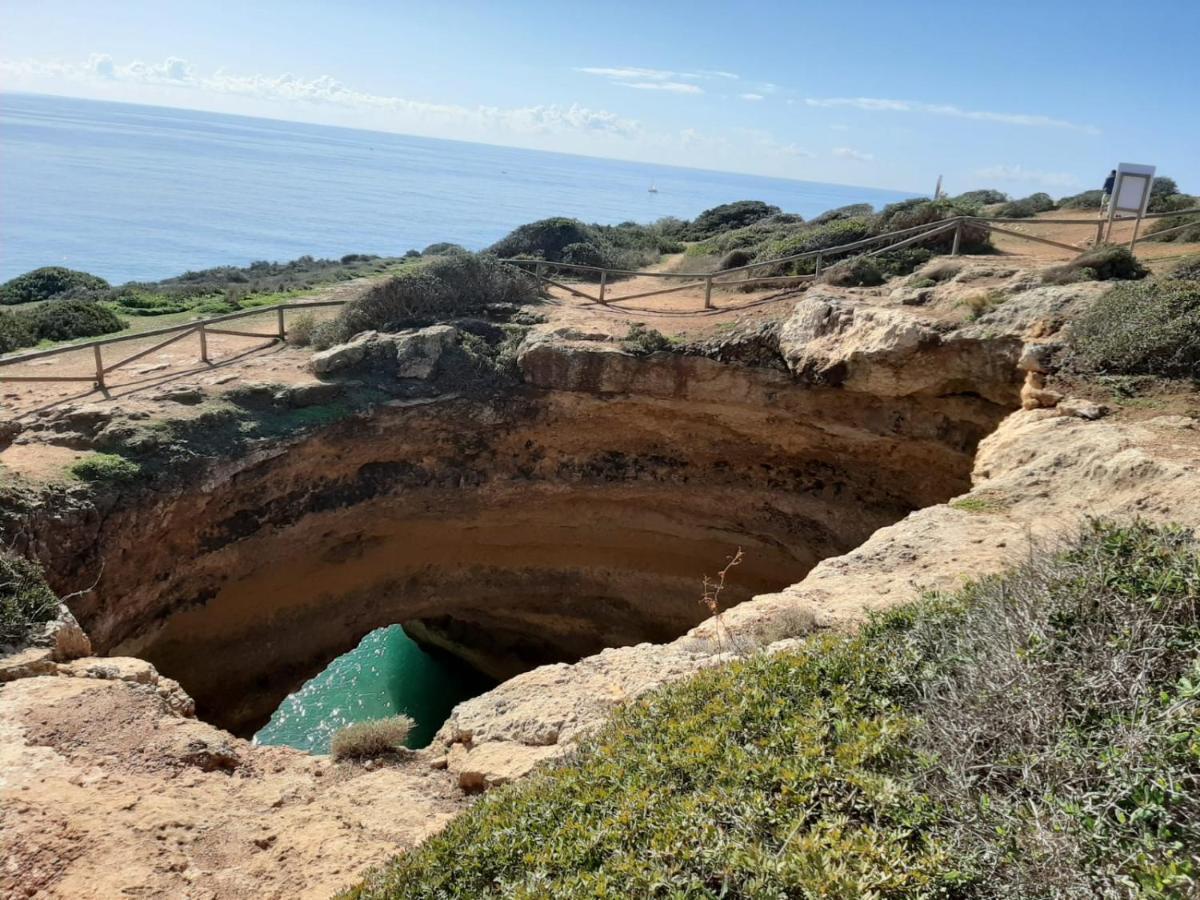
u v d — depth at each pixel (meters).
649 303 23.61
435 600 20.56
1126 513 9.68
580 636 21.84
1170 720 3.98
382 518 19.00
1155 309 14.07
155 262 66.06
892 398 17.67
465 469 19.80
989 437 14.74
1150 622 4.66
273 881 6.54
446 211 156.12
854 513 19.58
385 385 18.73
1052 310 15.80
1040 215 30.34
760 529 20.50
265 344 20.72
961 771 4.31
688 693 6.49
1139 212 20.19
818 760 4.84
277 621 17.77
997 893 3.66
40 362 18.72
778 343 18.59
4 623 9.48
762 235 35.91
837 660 5.96
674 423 19.84
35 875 6.15
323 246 87.06
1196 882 3.27
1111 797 3.84
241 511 16.39
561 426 19.86
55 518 12.73
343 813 7.62
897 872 3.88
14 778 7.16
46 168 140.38
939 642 5.73
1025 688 4.57
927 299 18.28
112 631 14.02
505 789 6.66
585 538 21.16
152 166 176.25
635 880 4.36
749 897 3.98
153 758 7.95
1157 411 12.81
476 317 21.81
